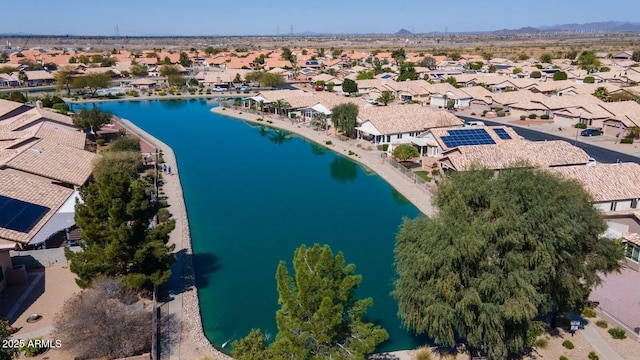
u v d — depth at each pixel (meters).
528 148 64.00
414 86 141.75
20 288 36.84
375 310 36.78
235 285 40.59
